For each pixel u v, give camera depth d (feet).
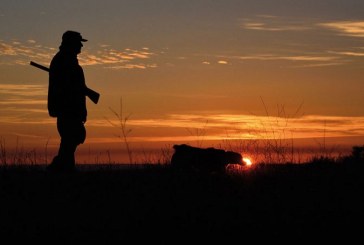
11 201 43.16
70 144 54.44
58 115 54.39
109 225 38.11
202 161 54.19
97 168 55.72
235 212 40.75
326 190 45.88
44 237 36.32
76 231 37.24
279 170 52.85
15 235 36.52
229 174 51.57
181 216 39.81
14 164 56.49
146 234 36.99
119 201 43.14
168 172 51.78
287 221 39.11
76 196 44.42
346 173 51.26
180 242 36.06
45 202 42.96
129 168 54.54
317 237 36.94
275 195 44.62
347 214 40.40
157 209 41.19
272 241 36.35
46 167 54.70
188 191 45.78
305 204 42.42
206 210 41.04
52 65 54.60
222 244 35.91
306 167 54.24
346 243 36.22
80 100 54.70
